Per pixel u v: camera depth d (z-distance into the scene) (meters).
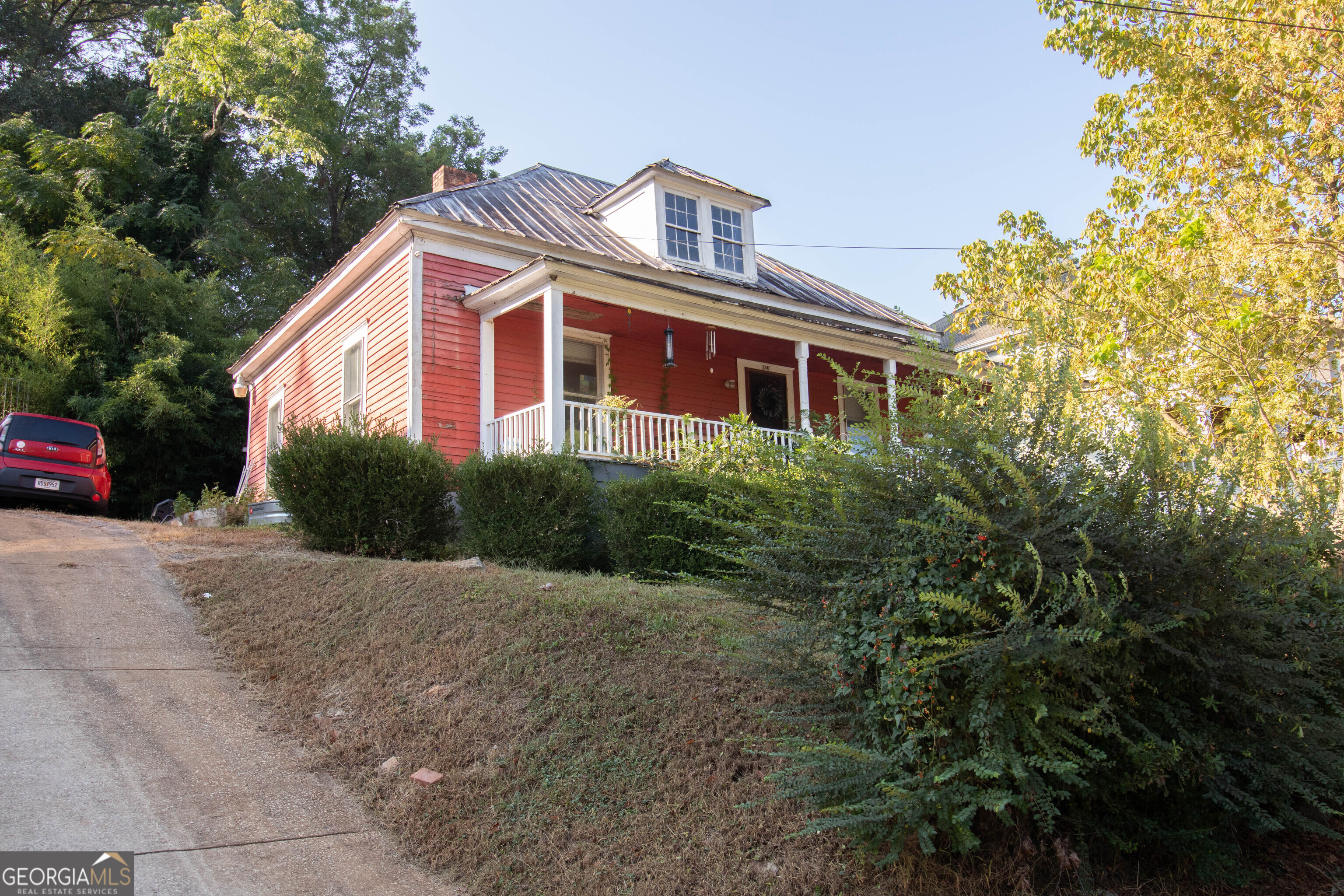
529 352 13.78
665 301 12.65
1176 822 4.29
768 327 13.65
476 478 9.55
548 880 4.07
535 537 9.30
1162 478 4.22
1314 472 5.22
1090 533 3.95
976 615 3.68
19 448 13.29
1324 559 5.01
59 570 8.34
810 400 17.61
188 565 8.77
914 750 3.79
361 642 6.54
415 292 12.44
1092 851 4.23
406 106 39.31
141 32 32.75
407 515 9.58
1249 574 4.14
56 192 24.66
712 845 4.25
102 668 6.00
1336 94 8.88
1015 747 3.77
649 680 5.62
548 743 5.03
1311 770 4.15
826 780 3.93
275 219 32.84
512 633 6.30
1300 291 9.12
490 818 4.50
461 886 4.07
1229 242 9.21
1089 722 3.81
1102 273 9.56
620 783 4.71
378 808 4.63
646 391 15.31
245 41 28.77
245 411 23.58
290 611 7.30
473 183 17.22
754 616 4.94
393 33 37.78
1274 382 8.73
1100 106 10.60
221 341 24.22
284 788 4.73
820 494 4.43
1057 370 4.27
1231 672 4.10
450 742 5.12
